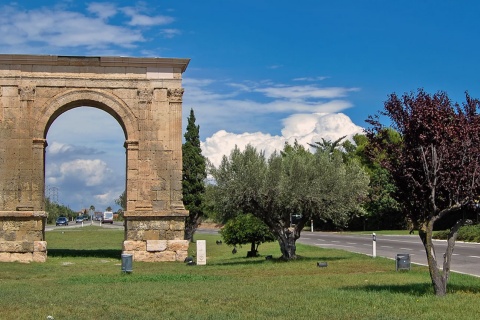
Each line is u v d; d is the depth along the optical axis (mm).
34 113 37375
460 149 18531
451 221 68062
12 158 37000
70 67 37844
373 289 20547
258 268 30469
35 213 36594
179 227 37688
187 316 15531
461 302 17328
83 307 17469
